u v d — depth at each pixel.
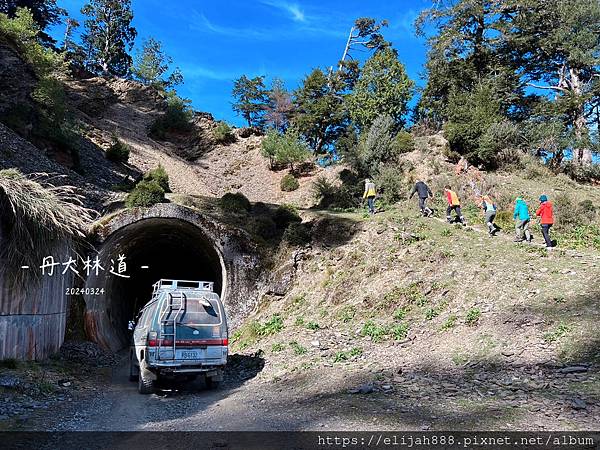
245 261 17.30
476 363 8.71
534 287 11.48
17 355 10.93
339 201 24.69
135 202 17.16
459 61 33.44
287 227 19.34
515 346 8.98
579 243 15.74
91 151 29.88
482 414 6.16
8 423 7.04
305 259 17.75
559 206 18.92
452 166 26.19
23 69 28.31
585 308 9.72
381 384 8.40
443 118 35.16
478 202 21.80
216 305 10.60
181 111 47.62
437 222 18.33
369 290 14.58
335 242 18.19
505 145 27.05
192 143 45.12
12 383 9.10
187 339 10.06
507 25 32.34
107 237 16.47
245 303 16.91
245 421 7.10
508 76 32.41
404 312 12.64
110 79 52.88
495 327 10.06
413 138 29.92
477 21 33.44
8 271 10.35
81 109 44.50
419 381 8.32
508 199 21.69
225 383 10.86
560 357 8.12
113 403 9.08
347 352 11.07
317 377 9.67
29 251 10.63
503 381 7.60
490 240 15.69
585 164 28.00
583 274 11.59
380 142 27.00
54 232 11.42
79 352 14.23
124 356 16.94
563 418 5.72
